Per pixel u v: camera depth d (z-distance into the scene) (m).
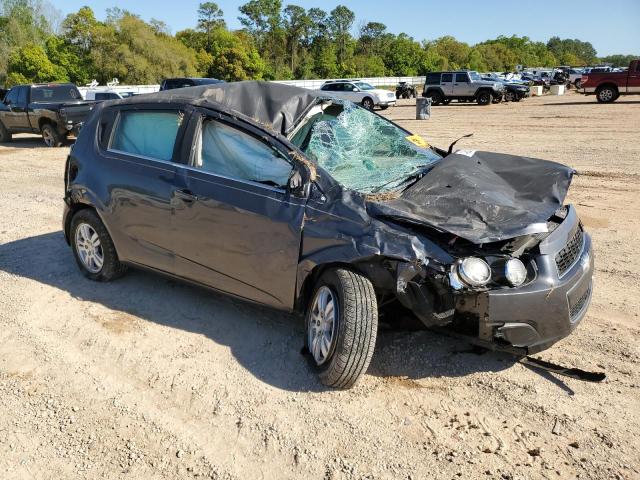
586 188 9.35
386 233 3.45
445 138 16.42
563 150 13.40
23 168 12.52
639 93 26.45
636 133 15.79
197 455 3.18
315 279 3.84
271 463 3.10
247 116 4.30
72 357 4.18
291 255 3.83
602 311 4.77
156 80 59.00
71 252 6.33
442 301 3.48
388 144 4.87
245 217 4.04
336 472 3.01
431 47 111.12
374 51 104.88
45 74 56.19
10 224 7.64
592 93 27.62
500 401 3.57
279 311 4.29
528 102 31.64
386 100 31.25
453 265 3.30
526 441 3.21
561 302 3.49
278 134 4.11
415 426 3.35
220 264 4.27
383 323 4.17
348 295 3.45
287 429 3.34
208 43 72.81
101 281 5.39
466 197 3.72
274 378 3.84
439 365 3.97
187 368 3.99
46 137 15.98
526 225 3.40
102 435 3.34
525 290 3.39
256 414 3.48
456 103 34.06
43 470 3.09
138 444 3.27
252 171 4.14
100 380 3.89
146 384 3.83
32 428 3.41
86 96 22.20
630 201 8.41
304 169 3.88
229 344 4.28
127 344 4.31
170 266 4.65
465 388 3.71
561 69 59.91
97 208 5.04
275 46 88.38
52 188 10.14
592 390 3.66
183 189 4.40
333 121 4.76
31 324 4.67
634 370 3.86
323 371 3.63
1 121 16.92
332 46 91.44
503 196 3.82
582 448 3.14
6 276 5.69
